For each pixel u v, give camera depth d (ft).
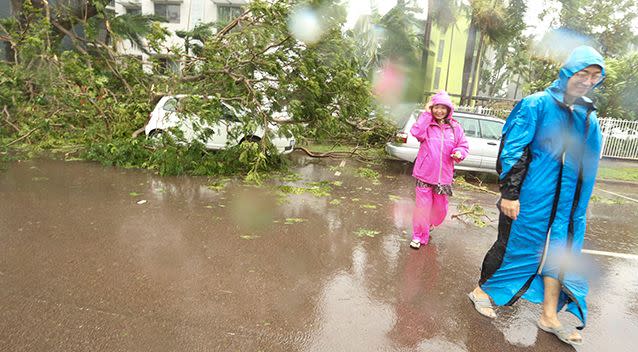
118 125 28.17
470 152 30.55
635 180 36.76
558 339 9.83
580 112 8.80
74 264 12.16
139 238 14.48
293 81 26.50
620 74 53.78
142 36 49.62
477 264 14.21
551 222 9.21
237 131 26.73
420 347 9.23
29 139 29.94
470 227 18.67
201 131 26.02
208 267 12.51
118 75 32.53
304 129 27.66
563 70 8.77
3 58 39.19
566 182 8.98
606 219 22.57
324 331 9.58
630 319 11.17
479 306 10.84
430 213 15.51
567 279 9.43
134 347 8.55
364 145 36.35
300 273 12.53
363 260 13.91
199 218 17.11
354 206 20.74
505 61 70.33
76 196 19.15
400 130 31.17
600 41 60.90
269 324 9.70
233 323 9.65
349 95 28.02
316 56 27.22
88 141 28.55
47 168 24.56
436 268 13.64
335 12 26.18
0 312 9.47
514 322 10.52
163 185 22.27
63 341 8.60
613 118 53.47
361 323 10.03
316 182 25.79
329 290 11.57
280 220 17.58
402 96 40.68
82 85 29.86
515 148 9.16
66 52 30.32
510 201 9.25
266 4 25.17
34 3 40.16
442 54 81.25
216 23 42.55
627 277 14.21
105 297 10.41
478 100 60.54
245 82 26.86
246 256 13.55
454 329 10.03
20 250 12.89
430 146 14.53
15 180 21.39
